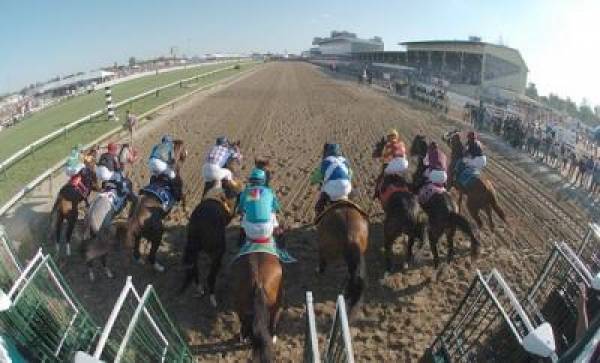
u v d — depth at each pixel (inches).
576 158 609.0
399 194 317.4
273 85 1550.2
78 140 685.3
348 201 297.6
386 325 276.4
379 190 350.9
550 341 162.4
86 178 362.0
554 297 241.6
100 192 332.5
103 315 278.1
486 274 328.8
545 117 1031.6
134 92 1229.7
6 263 256.5
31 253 348.5
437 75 1759.4
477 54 1663.4
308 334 191.2
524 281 321.1
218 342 259.9
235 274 235.8
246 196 258.1
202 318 278.8
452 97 1205.7
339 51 4284.0
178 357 225.8
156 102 1024.2
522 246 374.6
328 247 285.4
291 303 293.6
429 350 235.1
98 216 304.7
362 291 261.1
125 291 197.6
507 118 804.6
